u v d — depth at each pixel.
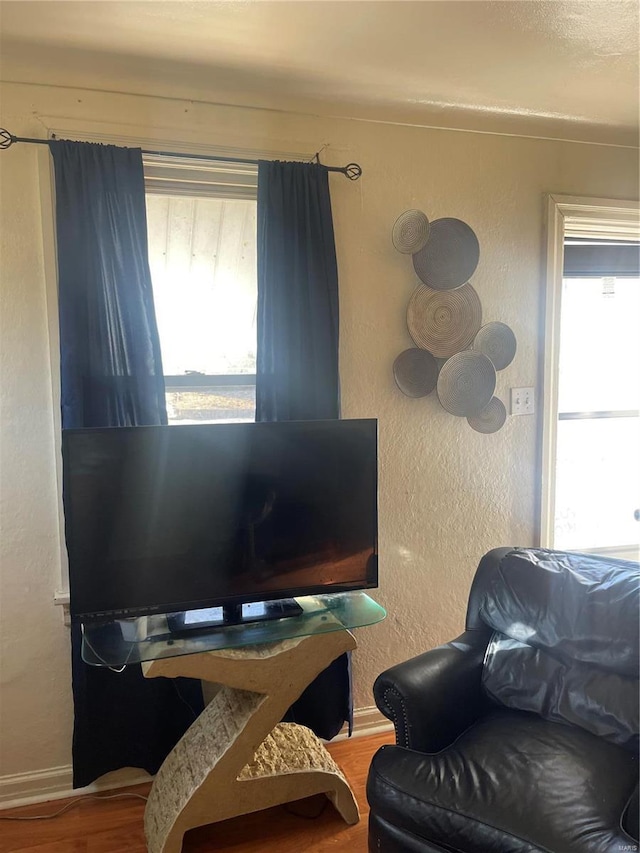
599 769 1.51
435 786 1.51
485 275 2.48
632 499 3.16
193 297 2.29
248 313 2.34
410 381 2.38
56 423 2.01
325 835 1.92
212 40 1.74
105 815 2.01
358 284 2.31
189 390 2.29
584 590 1.84
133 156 1.94
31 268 1.95
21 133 1.92
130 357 1.95
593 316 2.93
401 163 2.33
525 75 1.98
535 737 1.64
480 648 1.99
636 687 1.66
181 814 1.75
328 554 1.93
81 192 1.88
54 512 2.04
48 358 1.99
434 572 2.53
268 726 1.80
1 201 1.91
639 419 3.10
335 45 1.78
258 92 2.07
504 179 2.47
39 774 2.09
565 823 1.34
